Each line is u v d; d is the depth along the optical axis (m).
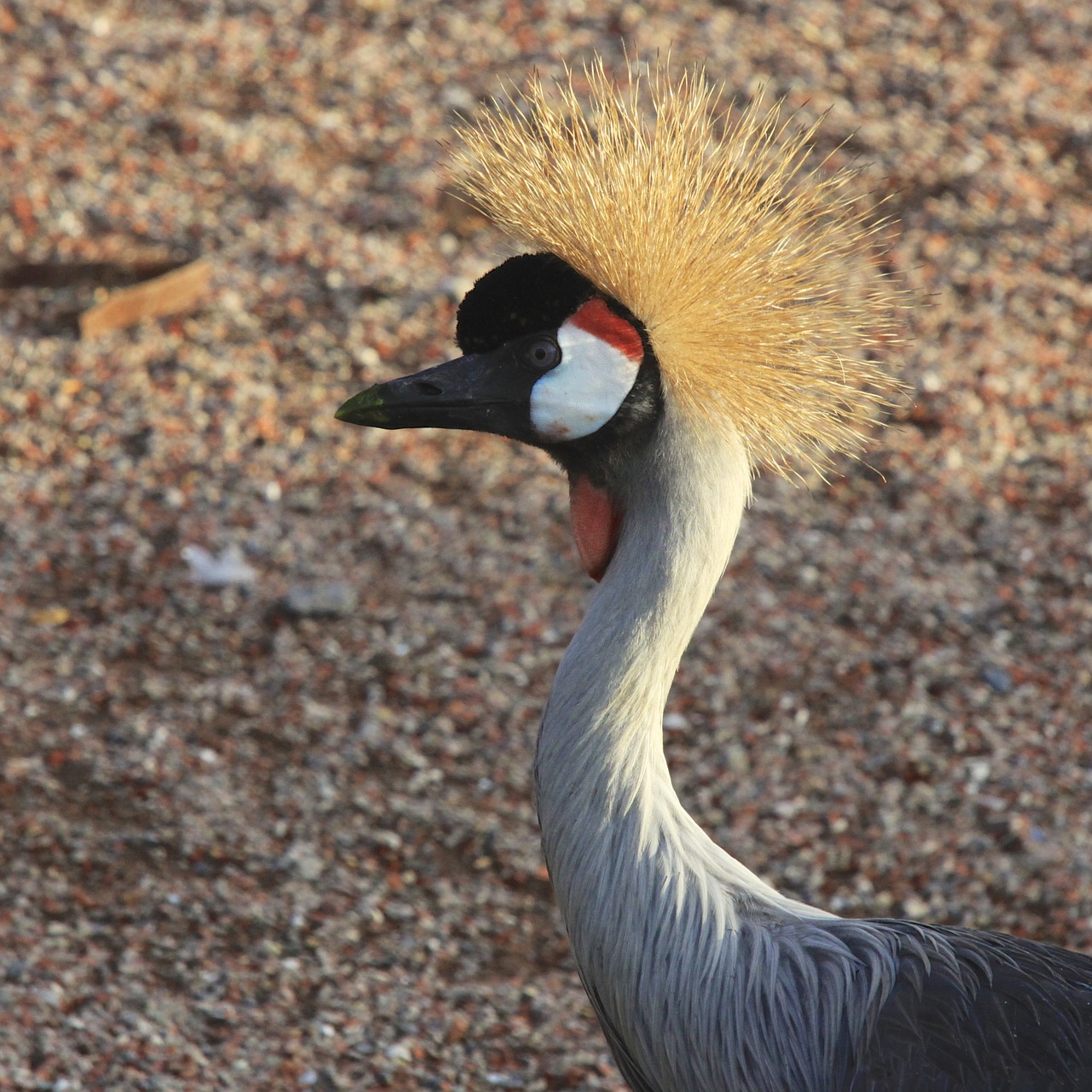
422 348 12.47
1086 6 18.11
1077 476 11.37
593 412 4.52
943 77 16.41
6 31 16.61
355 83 16.02
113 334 12.51
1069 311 13.16
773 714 9.24
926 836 8.38
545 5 17.39
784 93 15.69
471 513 11.00
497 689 9.47
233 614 9.99
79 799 8.45
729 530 4.63
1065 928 7.75
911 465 11.43
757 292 4.64
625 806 4.59
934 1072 4.34
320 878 8.07
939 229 14.02
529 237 4.70
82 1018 7.12
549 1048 7.16
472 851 8.35
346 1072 6.98
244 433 11.62
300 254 13.54
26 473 11.14
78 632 9.73
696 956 4.54
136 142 14.93
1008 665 9.62
